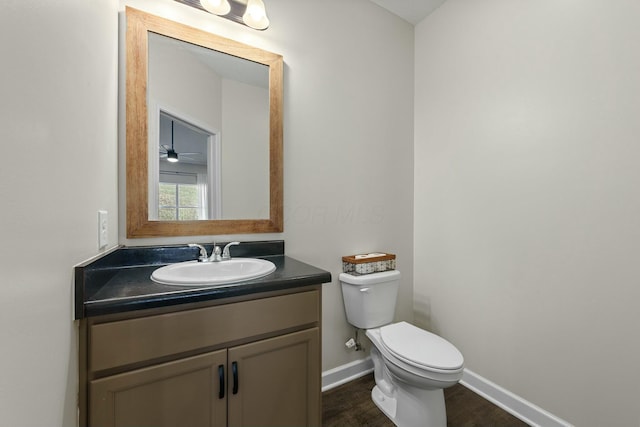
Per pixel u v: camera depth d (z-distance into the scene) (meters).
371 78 1.91
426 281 2.04
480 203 1.68
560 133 1.32
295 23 1.60
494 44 1.60
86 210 0.77
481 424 1.41
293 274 1.09
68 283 0.65
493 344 1.60
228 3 1.31
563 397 1.31
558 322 1.33
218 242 1.40
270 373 1.00
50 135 0.55
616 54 1.14
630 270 1.11
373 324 1.67
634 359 1.10
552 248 1.35
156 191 1.25
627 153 1.12
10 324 0.41
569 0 1.29
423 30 2.07
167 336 0.83
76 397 0.72
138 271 1.11
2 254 0.39
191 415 0.86
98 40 0.88
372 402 1.58
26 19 0.45
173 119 1.29
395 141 2.04
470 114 1.74
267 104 1.51
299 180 1.63
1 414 0.38
